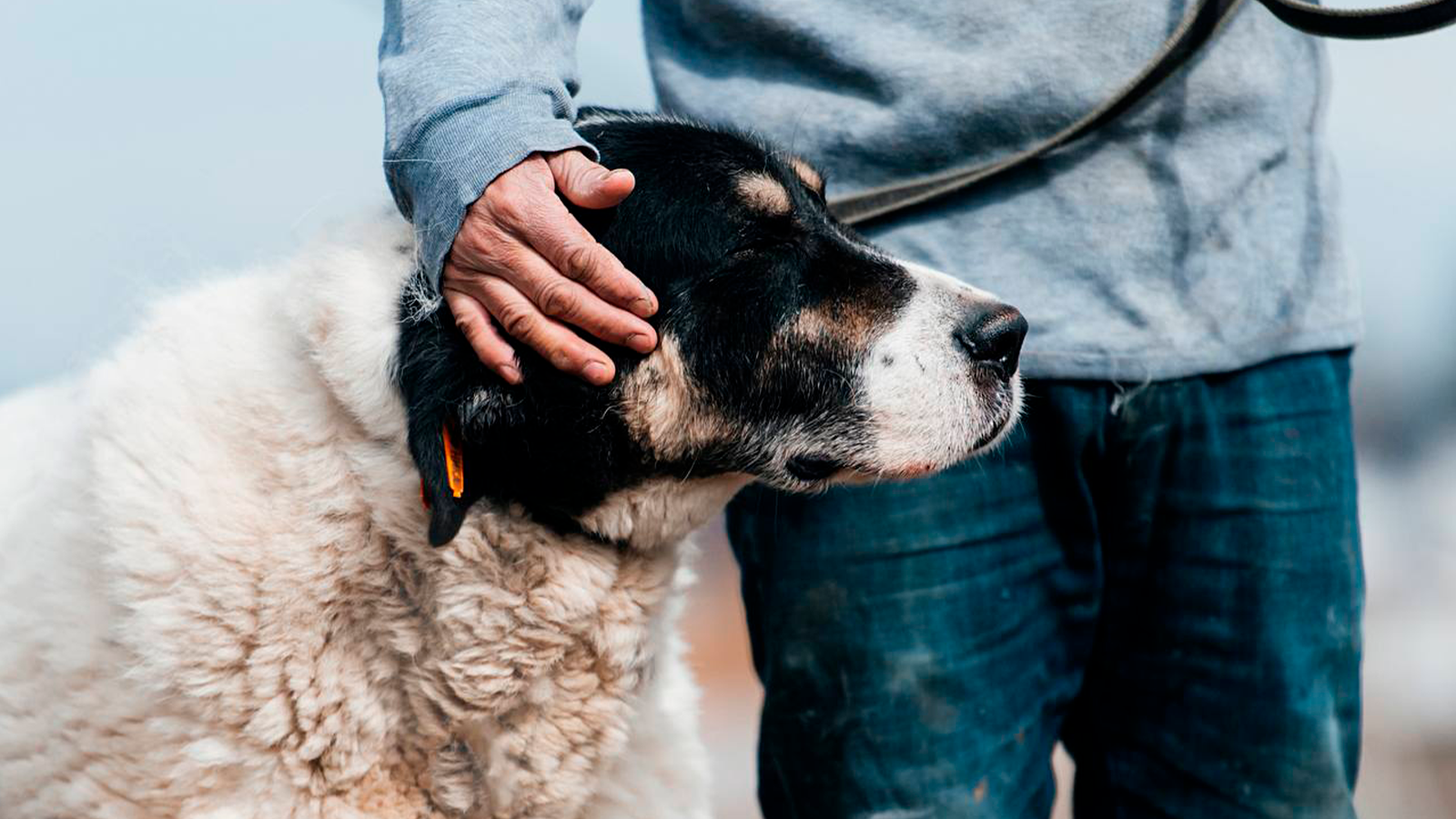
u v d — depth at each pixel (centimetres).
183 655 235
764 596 290
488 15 234
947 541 273
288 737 240
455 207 223
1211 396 272
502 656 251
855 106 278
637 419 255
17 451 277
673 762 278
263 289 262
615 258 230
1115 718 292
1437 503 785
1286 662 271
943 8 272
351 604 244
